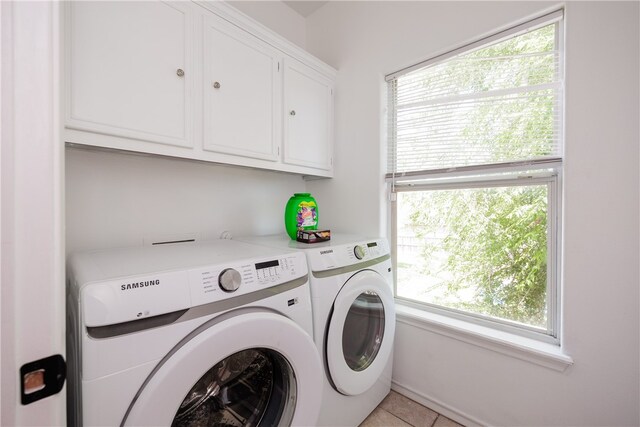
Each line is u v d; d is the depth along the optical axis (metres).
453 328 1.35
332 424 1.12
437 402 1.43
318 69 1.71
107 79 0.88
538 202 1.23
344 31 1.83
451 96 1.42
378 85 1.65
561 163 1.11
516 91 1.23
